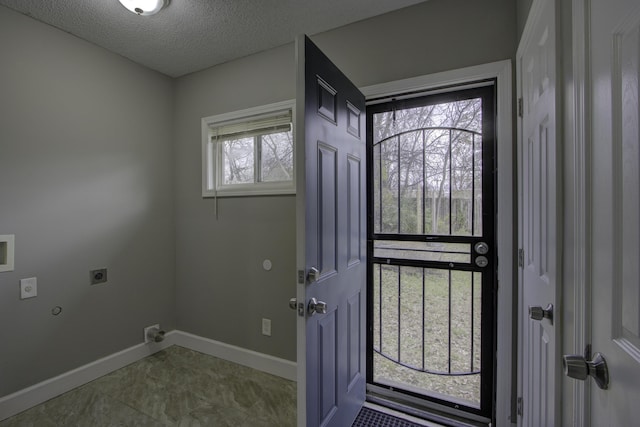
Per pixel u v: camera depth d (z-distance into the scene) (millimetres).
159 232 2631
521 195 1443
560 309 878
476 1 1626
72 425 1698
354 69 1935
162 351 2605
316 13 1847
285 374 2189
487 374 1733
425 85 1741
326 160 1425
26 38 1852
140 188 2488
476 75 1621
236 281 2418
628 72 530
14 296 1810
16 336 1813
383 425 1717
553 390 926
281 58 2221
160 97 2639
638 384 496
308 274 1265
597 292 646
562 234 871
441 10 1706
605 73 611
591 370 631
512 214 1545
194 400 1929
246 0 1734
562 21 864
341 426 1576
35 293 1895
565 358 649
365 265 1928
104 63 2248
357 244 1800
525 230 1380
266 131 2332
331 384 1478
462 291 1808
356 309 1790
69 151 2059
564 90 858
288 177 2264
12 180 1802
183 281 2689
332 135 1479
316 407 1336
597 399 645
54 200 1984
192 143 2637
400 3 1758
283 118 2262
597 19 643
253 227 2340
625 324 543
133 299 2432
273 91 2254
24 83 1845
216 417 1771
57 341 1989
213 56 2363
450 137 1827
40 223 1921
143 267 2506
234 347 2422
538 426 1144
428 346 1895
